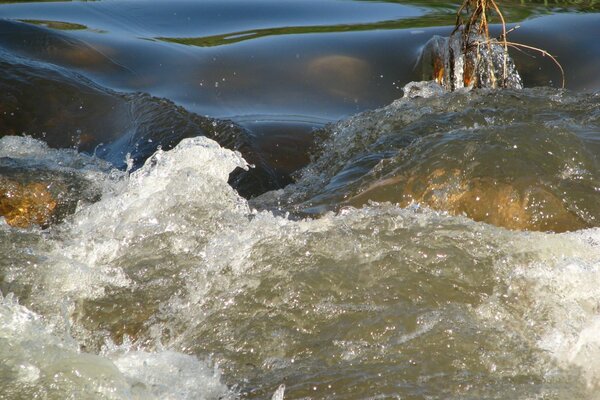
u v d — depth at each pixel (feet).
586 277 28.60
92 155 46.16
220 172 36.45
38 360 25.41
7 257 31.30
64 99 50.55
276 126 49.26
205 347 27.63
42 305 29.27
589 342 26.48
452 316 27.76
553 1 67.31
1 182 38.09
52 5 67.97
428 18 65.10
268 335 27.78
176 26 65.16
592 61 56.39
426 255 30.07
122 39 61.41
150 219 33.19
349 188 37.58
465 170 35.09
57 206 37.24
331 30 63.46
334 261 30.17
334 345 27.14
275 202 39.78
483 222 32.63
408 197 35.22
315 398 25.16
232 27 65.16
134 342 28.17
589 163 34.96
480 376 25.66
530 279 28.89
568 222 32.50
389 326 27.53
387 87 55.26
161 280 30.30
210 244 31.65
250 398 25.32
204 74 56.75
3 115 48.60
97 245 32.27
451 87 51.67
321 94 54.54
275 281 29.58
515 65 55.83
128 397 24.76
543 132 36.63
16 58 54.65
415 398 24.90
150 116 49.34
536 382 25.36
